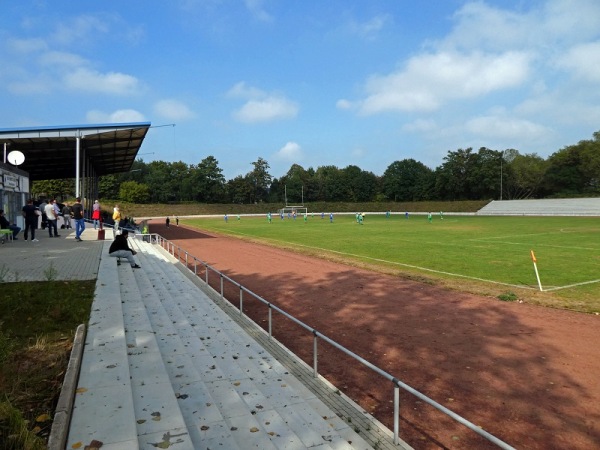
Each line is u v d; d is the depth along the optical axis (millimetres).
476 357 7887
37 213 25422
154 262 18266
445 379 6922
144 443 3244
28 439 3029
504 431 5289
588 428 5348
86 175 47094
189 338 7527
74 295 8438
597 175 93312
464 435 5188
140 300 8531
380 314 10977
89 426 3322
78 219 20344
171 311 9531
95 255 14820
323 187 128625
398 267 18188
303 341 8914
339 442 4191
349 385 6695
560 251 22781
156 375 4676
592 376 6961
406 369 7352
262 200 133250
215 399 4922
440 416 5668
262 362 6668
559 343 8602
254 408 4816
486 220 57438
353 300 12555
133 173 122375
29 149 38250
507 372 7180
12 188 23922
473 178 104438
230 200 121250
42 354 5395
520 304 11797
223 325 8953
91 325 6211
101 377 4301
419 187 116438
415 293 13336
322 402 5266
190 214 95125
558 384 6676
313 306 11922
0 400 3912
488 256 21172
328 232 38688
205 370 5949
